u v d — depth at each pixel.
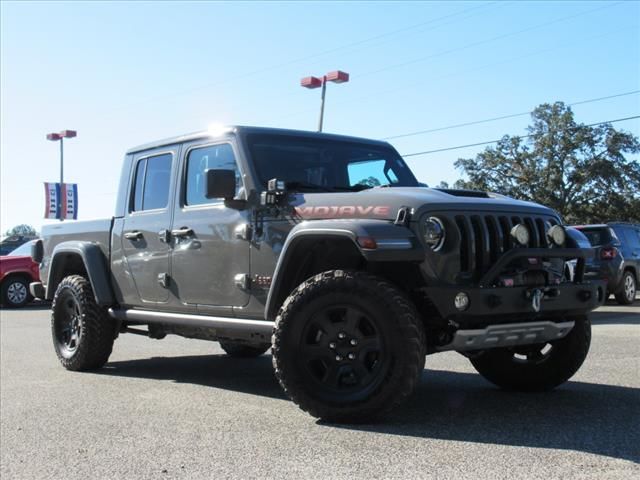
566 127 50.81
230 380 6.27
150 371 6.86
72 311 7.09
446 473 3.32
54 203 31.53
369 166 5.84
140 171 6.45
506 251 4.45
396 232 4.15
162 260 5.91
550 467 3.37
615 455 3.55
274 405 5.04
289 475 3.38
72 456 3.90
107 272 6.72
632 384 5.54
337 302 4.21
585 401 4.94
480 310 4.12
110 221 6.70
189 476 3.45
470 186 53.00
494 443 3.82
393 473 3.34
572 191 51.16
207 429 4.35
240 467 3.55
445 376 6.18
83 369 6.86
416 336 4.05
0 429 4.53
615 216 50.16
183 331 6.11
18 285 16.30
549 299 4.42
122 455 3.87
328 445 3.86
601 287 4.82
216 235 5.30
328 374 4.30
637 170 50.12
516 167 52.53
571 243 4.85
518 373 5.37
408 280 4.34
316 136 5.71
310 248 4.62
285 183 5.10
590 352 7.27
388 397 4.07
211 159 5.59
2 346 8.95
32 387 5.98
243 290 5.05
